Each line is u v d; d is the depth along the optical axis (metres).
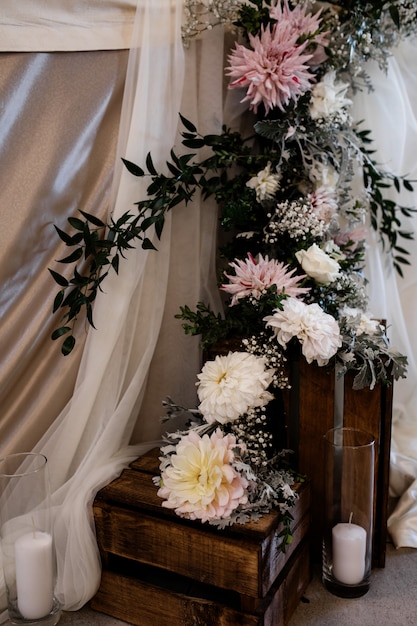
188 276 1.26
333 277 1.13
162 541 0.99
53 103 1.09
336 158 1.29
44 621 0.99
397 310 1.44
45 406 1.15
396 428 1.46
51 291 1.13
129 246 1.09
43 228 1.11
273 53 1.13
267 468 1.09
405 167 1.42
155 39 1.11
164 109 1.15
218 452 0.96
